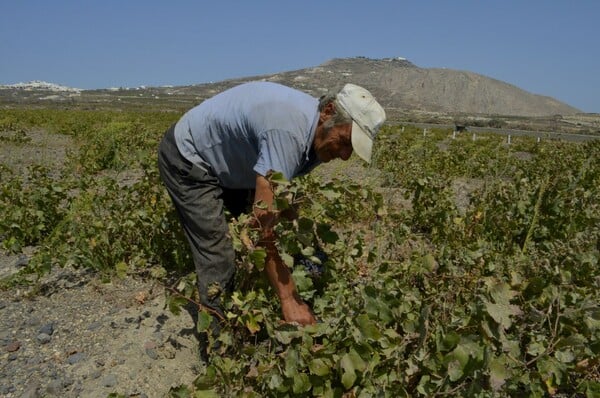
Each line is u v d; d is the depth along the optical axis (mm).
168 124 25891
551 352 2801
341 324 2797
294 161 2844
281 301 3043
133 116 34094
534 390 2701
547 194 5422
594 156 12141
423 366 2660
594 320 2791
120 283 4484
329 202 3461
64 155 13891
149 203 4953
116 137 12508
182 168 3146
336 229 5418
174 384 3227
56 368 3334
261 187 2818
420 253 4336
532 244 4969
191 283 3207
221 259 3191
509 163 10133
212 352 3152
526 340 2955
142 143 13422
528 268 3578
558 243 4328
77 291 4371
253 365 2982
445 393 2564
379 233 4746
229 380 2805
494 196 5828
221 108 3029
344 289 3512
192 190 3172
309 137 2826
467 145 16375
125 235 4754
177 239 4578
